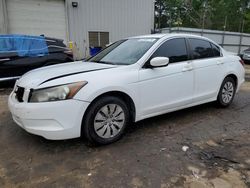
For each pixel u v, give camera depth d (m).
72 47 13.28
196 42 4.72
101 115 3.45
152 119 4.63
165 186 2.65
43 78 3.35
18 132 4.03
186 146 3.56
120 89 3.52
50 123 3.15
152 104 3.95
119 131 3.67
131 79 3.64
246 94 6.98
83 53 14.94
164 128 4.21
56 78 3.29
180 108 4.41
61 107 3.12
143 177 2.81
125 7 15.91
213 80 4.89
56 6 13.76
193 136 3.91
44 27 13.64
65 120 3.17
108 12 15.34
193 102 4.60
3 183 2.71
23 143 3.64
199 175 2.85
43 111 3.10
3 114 4.95
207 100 4.91
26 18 13.10
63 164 3.09
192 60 4.53
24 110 3.17
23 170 2.96
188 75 4.36
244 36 22.02
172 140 3.75
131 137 3.85
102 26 15.32
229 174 2.88
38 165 3.07
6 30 12.54
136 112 3.79
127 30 16.30
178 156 3.27
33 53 7.93
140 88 3.75
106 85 3.38
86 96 3.23
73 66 3.97
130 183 2.70
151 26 17.19
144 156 3.27
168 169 2.96
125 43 4.62
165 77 4.03
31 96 3.21
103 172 2.91
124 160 3.17
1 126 4.30
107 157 3.24
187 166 3.03
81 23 14.60
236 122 4.56
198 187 2.64
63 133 3.20
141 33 16.88
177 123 4.45
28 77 3.60
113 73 3.55
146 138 3.81
